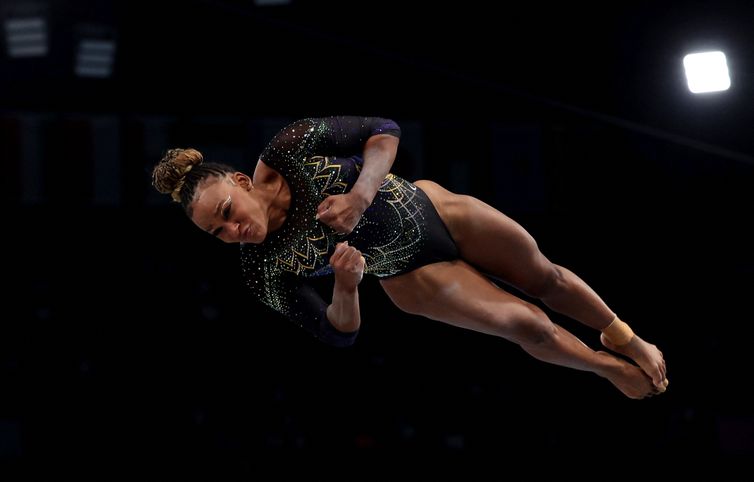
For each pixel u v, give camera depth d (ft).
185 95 71.46
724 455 68.54
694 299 74.02
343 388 71.82
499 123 72.95
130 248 74.23
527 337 28.86
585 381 73.10
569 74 64.80
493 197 72.23
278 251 27.37
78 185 70.28
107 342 71.31
